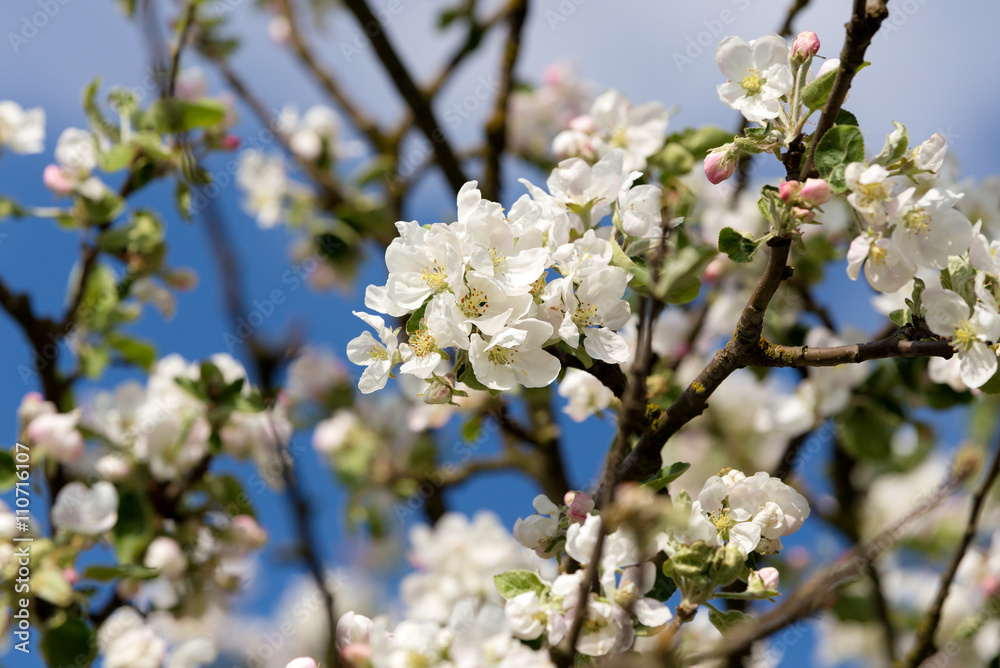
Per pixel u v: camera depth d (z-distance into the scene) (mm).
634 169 1896
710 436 2418
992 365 1622
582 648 1638
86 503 1871
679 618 1649
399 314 1666
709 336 2207
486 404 2041
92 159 2010
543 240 1683
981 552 2123
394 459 2508
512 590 1664
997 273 1633
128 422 1990
